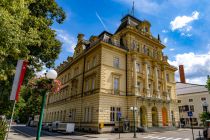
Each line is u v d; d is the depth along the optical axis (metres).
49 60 18.12
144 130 30.89
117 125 30.56
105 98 30.59
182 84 64.25
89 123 30.91
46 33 16.05
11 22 7.58
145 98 33.91
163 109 39.78
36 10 16.09
